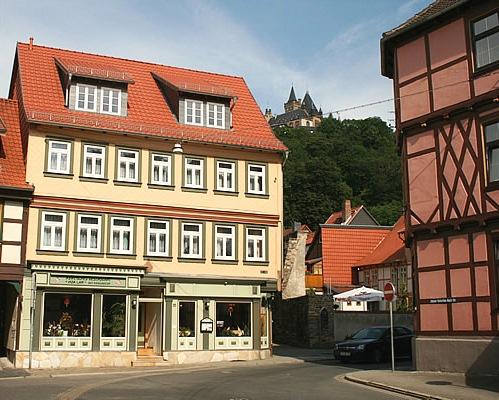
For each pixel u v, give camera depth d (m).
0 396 15.44
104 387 17.64
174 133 29.83
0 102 30.00
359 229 49.31
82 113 28.66
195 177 30.33
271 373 22.17
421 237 21.58
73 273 26.70
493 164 19.62
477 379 18.52
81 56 32.56
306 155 83.56
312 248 54.41
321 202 77.62
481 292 19.48
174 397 15.25
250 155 31.52
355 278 47.06
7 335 27.92
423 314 21.16
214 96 31.64
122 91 29.98
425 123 21.67
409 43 22.80
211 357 28.95
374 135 89.38
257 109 33.97
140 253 28.59
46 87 29.22
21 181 26.80
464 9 20.86
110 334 27.16
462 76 20.75
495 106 19.67
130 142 29.14
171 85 31.28
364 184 82.19
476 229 19.84
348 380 19.70
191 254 29.67
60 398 15.08
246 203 31.02
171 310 28.72
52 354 25.92
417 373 20.53
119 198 28.52
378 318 36.00
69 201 27.48
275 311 39.62
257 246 31.08
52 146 27.66
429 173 21.48
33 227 26.72
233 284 30.03
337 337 35.34
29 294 26.05
